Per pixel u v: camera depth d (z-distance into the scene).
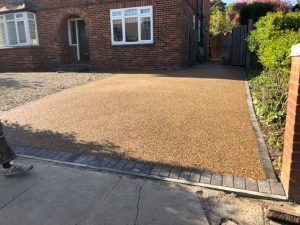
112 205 2.90
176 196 3.02
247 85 8.67
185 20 13.94
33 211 2.85
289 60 5.37
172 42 13.25
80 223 2.66
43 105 6.88
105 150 4.20
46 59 16.02
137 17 13.55
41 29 15.75
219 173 3.46
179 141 4.48
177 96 7.38
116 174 3.49
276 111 5.22
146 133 4.85
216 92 7.77
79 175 3.50
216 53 25.62
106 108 6.43
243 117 5.57
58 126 5.33
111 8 13.91
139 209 2.83
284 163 3.13
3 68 16.16
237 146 4.23
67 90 8.68
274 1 21.73
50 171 3.61
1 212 2.85
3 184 3.34
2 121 5.71
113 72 13.34
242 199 2.97
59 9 15.05
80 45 16.48
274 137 4.47
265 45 7.60
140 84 9.27
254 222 2.63
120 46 14.12
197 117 5.63
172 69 13.48
